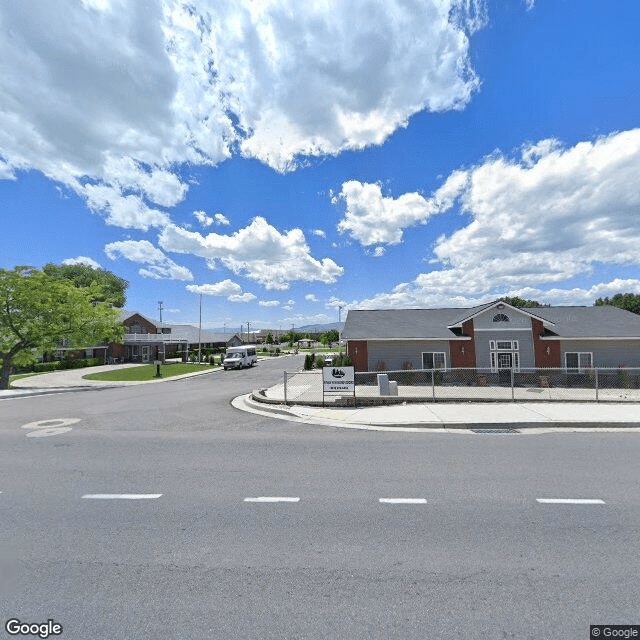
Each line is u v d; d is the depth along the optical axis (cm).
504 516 458
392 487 558
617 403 1259
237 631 277
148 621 288
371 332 2492
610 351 2283
